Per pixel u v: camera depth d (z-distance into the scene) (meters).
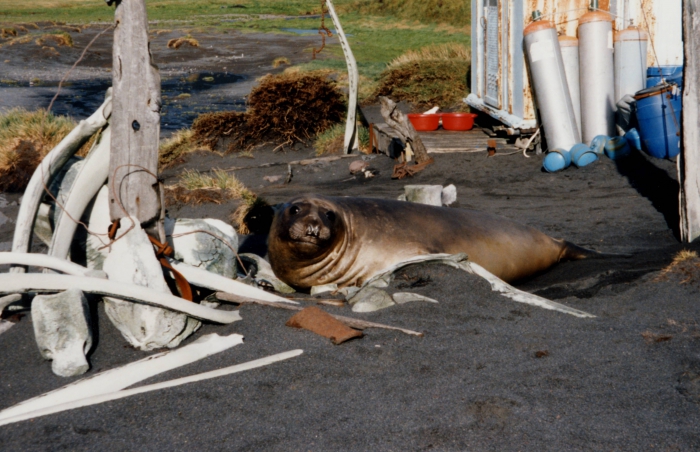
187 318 4.21
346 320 4.24
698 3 5.63
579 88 11.15
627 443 2.84
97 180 4.66
